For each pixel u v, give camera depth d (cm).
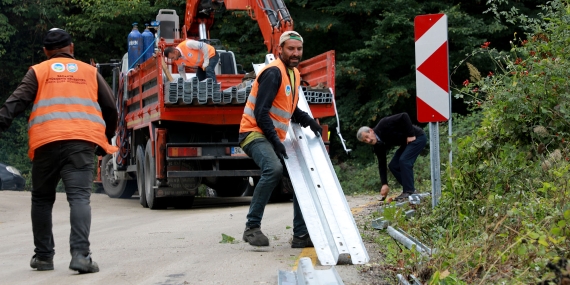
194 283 489
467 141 643
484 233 473
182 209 1210
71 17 2508
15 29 2497
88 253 547
